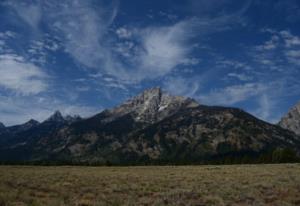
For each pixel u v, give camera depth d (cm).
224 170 6869
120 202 2712
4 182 3816
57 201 2605
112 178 4853
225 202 2856
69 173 5975
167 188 3681
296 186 3869
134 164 19375
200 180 4609
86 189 3466
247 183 4212
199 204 2744
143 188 3650
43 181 4153
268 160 15450
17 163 18225
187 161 18925
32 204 2456
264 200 3027
